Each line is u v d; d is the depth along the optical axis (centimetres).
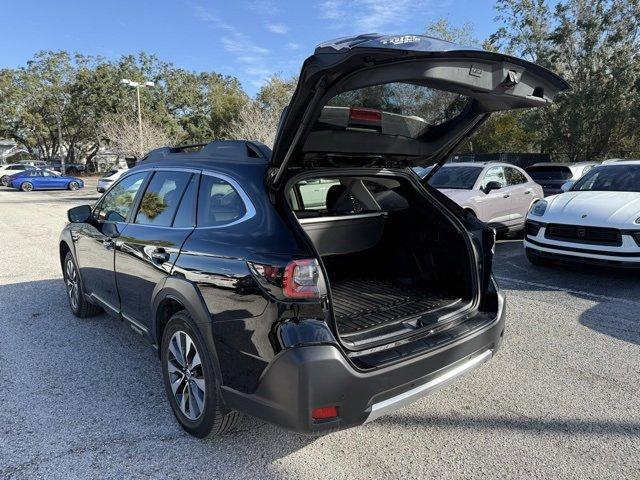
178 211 331
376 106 275
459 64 235
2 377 382
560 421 316
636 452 282
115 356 421
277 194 275
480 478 262
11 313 539
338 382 235
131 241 364
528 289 610
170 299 310
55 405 339
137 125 3509
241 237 269
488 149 3183
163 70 5159
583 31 2723
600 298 564
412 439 299
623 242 592
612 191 695
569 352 420
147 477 264
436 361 271
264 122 3072
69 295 534
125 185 419
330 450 289
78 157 6178
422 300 340
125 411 332
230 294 260
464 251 343
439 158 361
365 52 207
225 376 266
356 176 331
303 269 241
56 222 1399
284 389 235
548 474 265
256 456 283
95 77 4647
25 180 3059
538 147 3231
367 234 410
